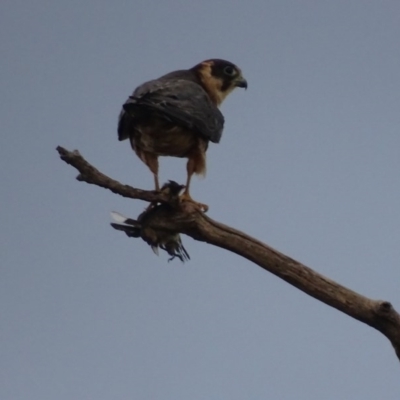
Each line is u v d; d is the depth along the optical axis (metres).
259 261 10.80
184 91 12.86
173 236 11.66
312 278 10.39
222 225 11.09
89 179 10.70
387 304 9.95
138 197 10.96
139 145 13.41
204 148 13.28
